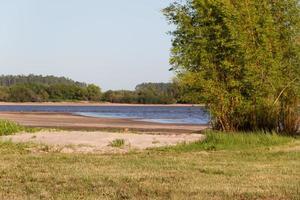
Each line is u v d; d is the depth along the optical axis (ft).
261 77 80.02
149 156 55.88
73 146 66.69
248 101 80.48
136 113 264.31
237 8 80.33
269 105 81.05
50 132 87.66
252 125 80.59
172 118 196.34
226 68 78.84
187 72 81.56
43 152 60.39
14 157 53.52
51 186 36.11
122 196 32.86
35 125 133.18
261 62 79.71
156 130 115.14
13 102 530.27
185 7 82.84
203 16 80.53
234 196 32.94
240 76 80.43
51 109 336.08
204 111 83.71
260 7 81.66
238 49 78.48
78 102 554.05
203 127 128.16
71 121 158.71
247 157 54.13
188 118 196.75
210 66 80.64
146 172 42.63
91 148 65.31
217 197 32.60
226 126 81.05
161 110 333.83
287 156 54.70
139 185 36.42
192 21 82.43
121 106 481.05
